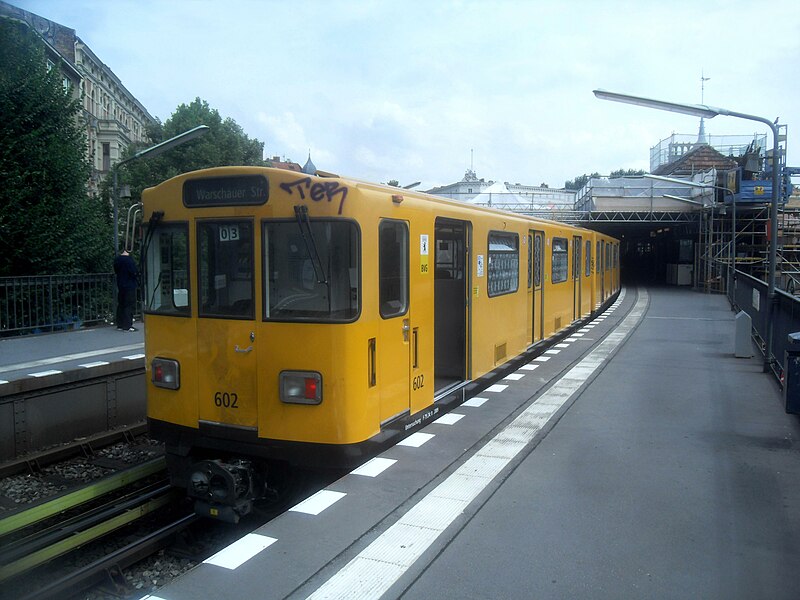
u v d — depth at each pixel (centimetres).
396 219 657
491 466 605
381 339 628
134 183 3384
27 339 1438
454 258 912
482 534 459
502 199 5334
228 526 698
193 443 641
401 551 431
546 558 424
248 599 370
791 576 401
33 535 665
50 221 1808
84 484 788
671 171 4700
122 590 581
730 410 830
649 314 2191
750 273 3322
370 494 532
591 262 1998
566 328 1588
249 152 3734
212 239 620
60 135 1897
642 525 477
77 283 1656
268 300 598
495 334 995
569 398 893
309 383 584
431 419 760
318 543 443
